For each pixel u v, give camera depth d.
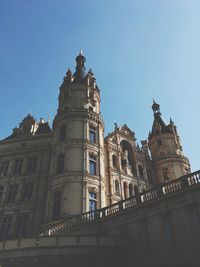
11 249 20.23
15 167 43.75
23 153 44.97
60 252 19.52
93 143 38.59
